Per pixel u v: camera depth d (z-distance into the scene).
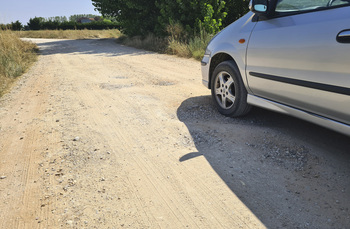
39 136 3.51
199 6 13.41
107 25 44.81
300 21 2.68
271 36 2.97
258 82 3.23
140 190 2.36
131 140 3.29
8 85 6.70
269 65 3.01
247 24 3.43
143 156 2.91
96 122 3.90
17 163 2.89
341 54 2.24
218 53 3.88
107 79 6.80
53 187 2.43
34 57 11.93
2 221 2.06
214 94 4.08
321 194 2.21
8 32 12.92
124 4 18.55
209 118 3.88
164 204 2.18
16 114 4.49
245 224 1.95
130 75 7.25
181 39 12.95
